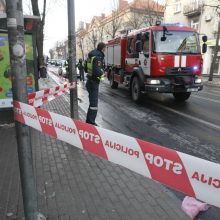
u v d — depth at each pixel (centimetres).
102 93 1512
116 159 225
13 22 256
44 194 387
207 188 172
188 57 1086
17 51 262
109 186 412
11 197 375
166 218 338
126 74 1388
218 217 362
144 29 1147
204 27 3092
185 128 784
